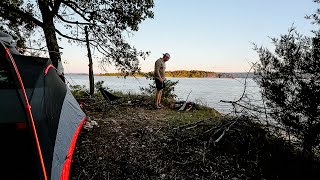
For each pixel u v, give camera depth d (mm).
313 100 5121
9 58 3998
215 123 7086
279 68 5812
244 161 5453
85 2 11883
